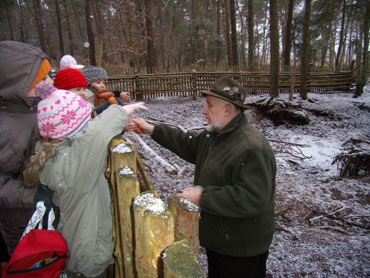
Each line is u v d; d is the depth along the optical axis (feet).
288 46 62.34
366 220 13.05
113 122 4.31
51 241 3.91
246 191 4.81
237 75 41.78
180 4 113.09
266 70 44.27
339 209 13.96
